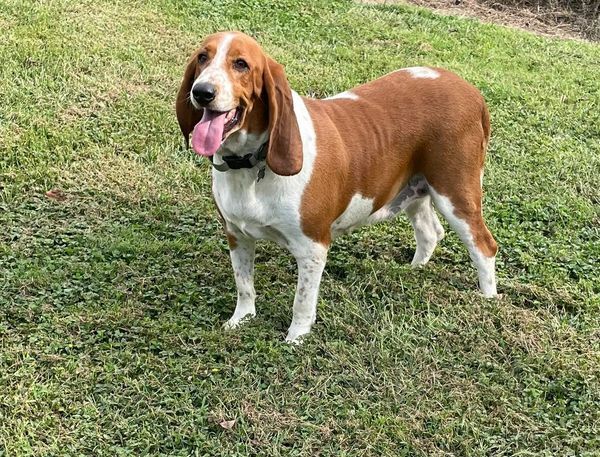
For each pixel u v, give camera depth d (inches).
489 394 75.3
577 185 115.8
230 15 170.1
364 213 83.6
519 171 117.6
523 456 69.4
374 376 76.8
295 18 175.9
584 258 99.1
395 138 81.8
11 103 119.9
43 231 95.7
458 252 98.9
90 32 146.1
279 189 74.6
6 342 77.8
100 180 106.3
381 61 155.9
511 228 104.3
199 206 104.2
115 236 96.1
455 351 80.7
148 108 123.0
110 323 80.8
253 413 71.6
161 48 145.8
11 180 104.3
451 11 214.1
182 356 77.8
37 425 69.0
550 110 141.0
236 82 69.2
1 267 89.4
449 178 83.7
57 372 74.4
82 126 116.7
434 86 83.7
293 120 72.1
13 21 145.0
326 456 68.6
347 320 83.7
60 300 84.6
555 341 82.7
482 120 86.1
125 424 69.7
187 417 71.1
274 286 90.4
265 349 79.2
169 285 88.5
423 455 68.7
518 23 212.4
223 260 94.0
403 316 85.0
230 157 73.4
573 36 207.5
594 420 72.9
